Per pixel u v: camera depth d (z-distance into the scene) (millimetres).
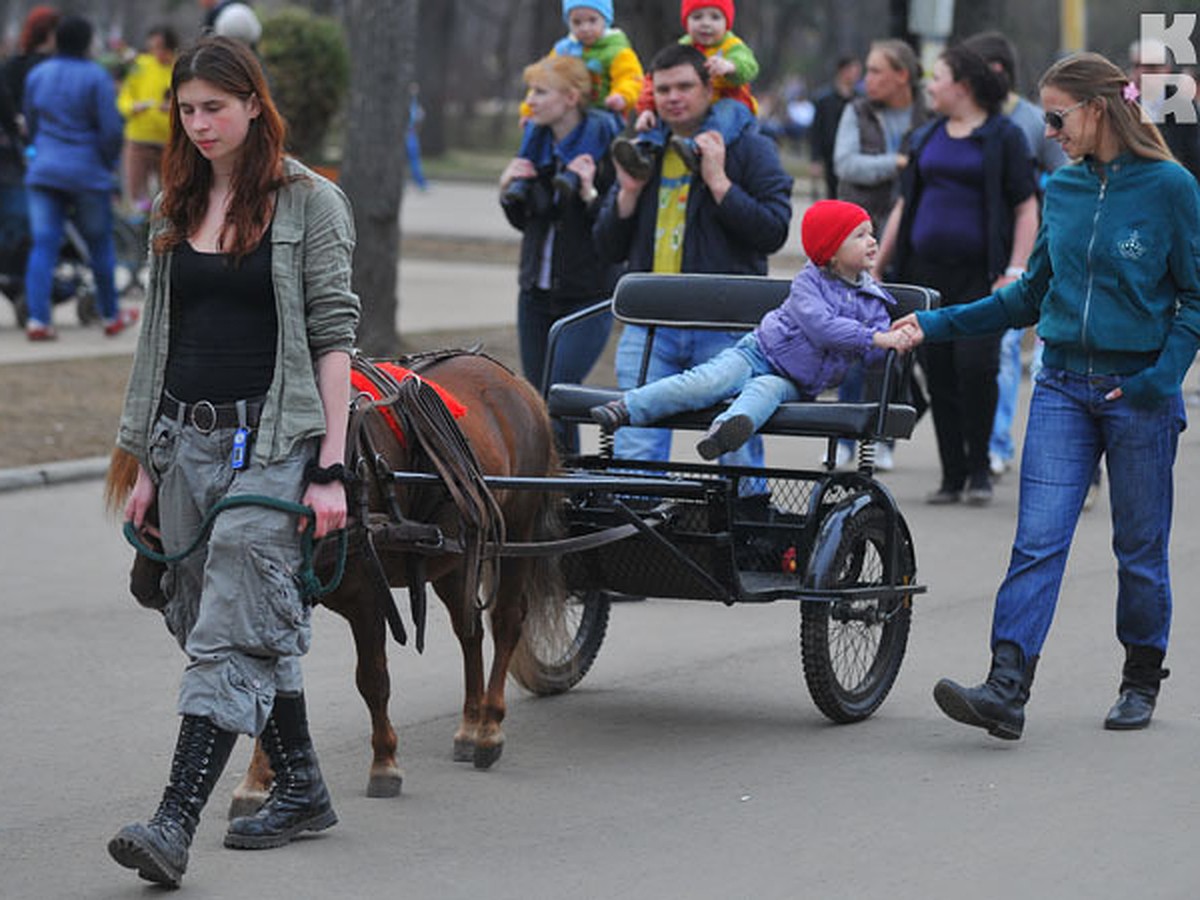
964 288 17984
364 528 9281
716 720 11727
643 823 9734
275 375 8820
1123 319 10883
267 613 8750
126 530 9125
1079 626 14000
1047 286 11312
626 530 11055
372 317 25938
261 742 9438
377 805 10016
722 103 14789
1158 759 10820
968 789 10266
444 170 76812
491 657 13211
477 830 9617
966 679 12680
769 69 110812
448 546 9898
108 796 10258
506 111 114188
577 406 12281
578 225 16531
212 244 8875
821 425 11617
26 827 9719
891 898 8672
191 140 8875
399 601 14742
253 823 9312
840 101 27781
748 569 12000
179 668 12875
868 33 123250
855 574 11734
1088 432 11164
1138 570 11344
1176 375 10906
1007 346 20016
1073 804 10008
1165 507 11289
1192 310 10891
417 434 9852
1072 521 11141
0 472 18609
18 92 28500
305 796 9383
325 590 9023
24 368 24234
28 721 11633
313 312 8883
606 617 12492
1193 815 9836
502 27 107125
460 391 10734
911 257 18188
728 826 9680
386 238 25891
